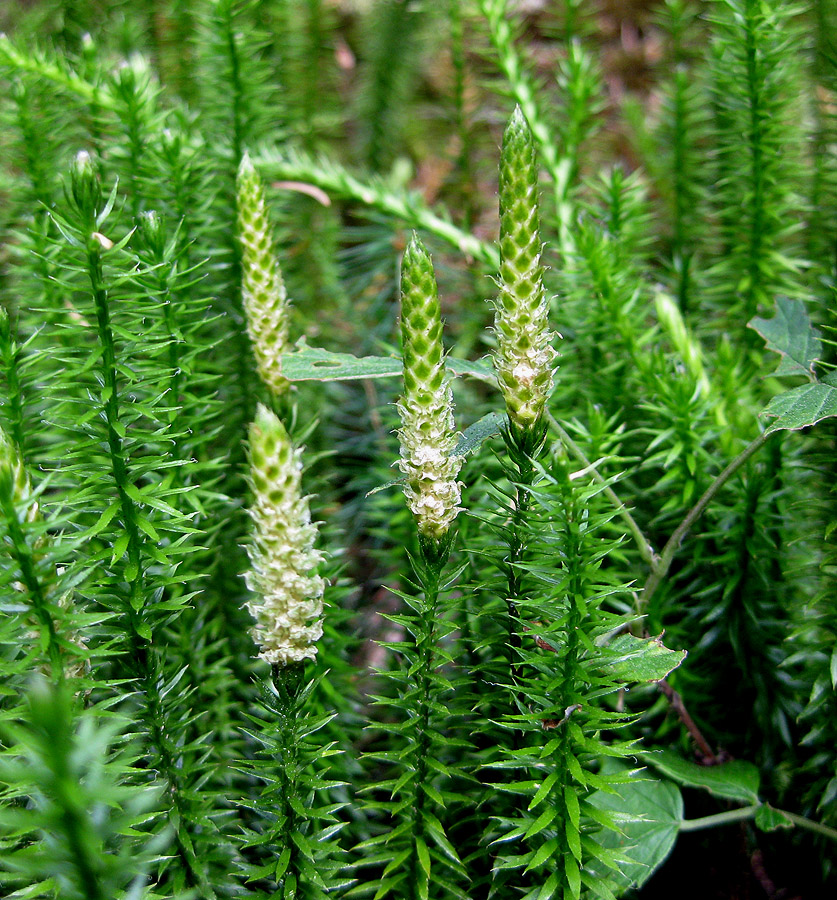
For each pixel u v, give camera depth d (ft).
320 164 0.73
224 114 0.64
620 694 0.47
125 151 0.58
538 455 0.39
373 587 0.64
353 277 0.83
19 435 0.43
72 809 0.27
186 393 0.48
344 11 1.04
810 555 0.49
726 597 0.49
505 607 0.44
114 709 0.43
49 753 0.26
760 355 0.59
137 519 0.38
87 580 0.43
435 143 1.01
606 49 1.08
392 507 0.61
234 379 0.59
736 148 0.60
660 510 0.52
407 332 0.35
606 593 0.37
